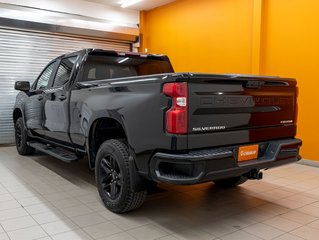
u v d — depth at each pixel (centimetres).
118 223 286
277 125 306
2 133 715
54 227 276
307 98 529
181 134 235
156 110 248
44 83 493
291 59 547
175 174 245
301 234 268
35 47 739
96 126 339
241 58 632
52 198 352
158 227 278
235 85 265
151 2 794
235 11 638
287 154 301
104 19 824
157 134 248
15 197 354
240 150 267
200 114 244
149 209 320
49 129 451
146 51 897
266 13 578
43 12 728
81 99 355
